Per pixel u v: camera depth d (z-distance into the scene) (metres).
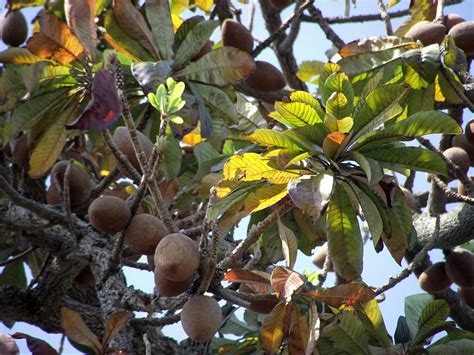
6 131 4.37
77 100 4.35
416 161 4.00
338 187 4.05
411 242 4.22
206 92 4.54
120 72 3.81
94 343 3.99
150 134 4.55
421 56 4.49
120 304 4.11
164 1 4.59
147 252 4.00
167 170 4.32
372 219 4.00
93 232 4.33
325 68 4.18
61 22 4.18
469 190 4.61
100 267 4.23
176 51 4.58
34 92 4.34
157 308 4.04
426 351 4.36
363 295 4.00
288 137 3.99
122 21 4.53
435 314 4.36
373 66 4.56
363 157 3.91
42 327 4.68
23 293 4.62
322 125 3.99
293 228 4.59
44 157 4.39
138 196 3.97
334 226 4.08
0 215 4.37
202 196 4.41
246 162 3.95
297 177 3.96
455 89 4.45
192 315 3.86
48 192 4.46
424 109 4.52
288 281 3.87
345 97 3.98
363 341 4.23
